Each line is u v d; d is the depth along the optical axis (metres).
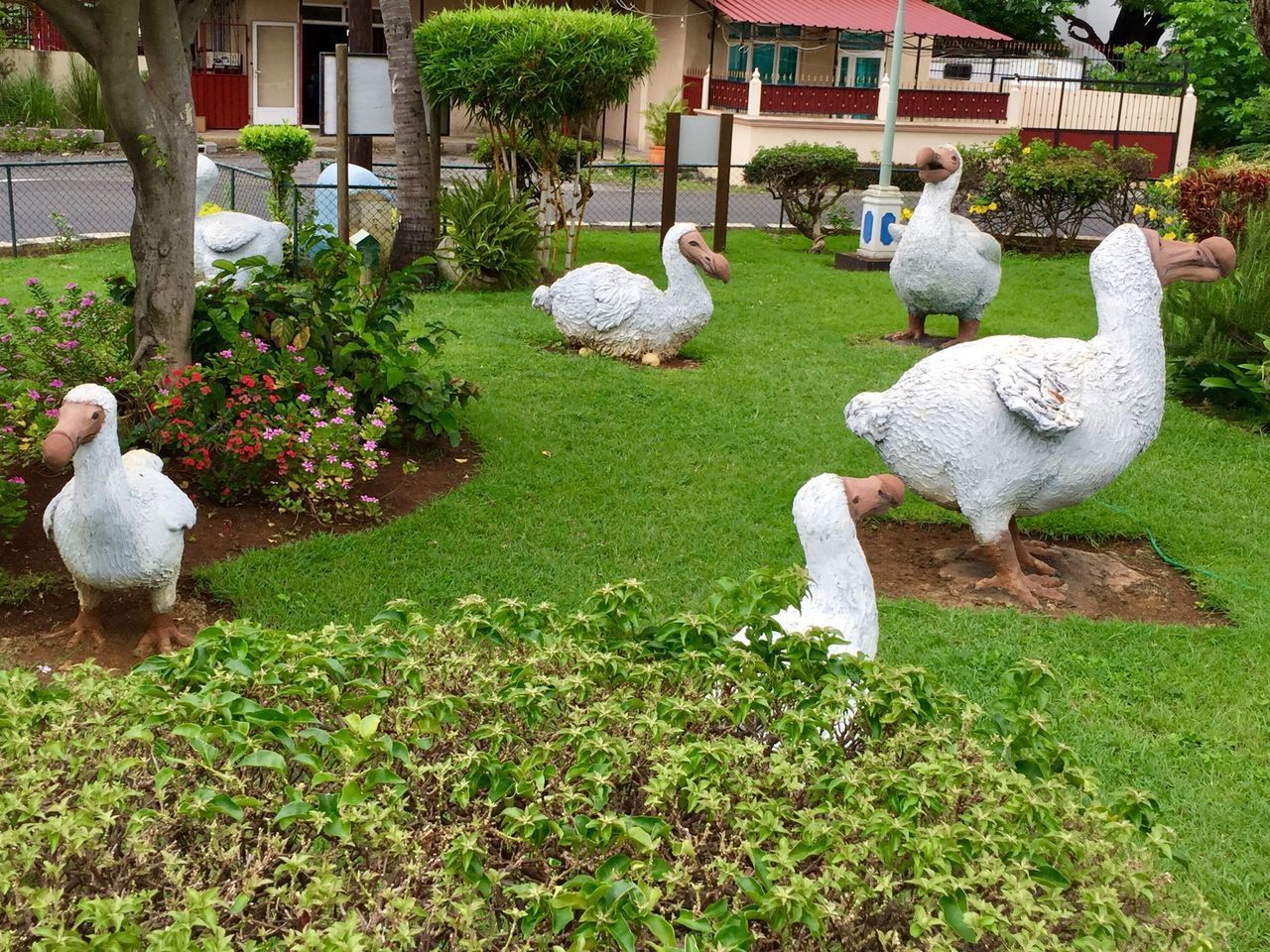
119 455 5.05
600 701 3.18
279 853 2.59
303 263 11.35
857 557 4.41
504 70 12.56
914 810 2.72
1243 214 12.05
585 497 7.41
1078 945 2.43
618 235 18.17
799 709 3.19
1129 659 5.66
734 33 30.08
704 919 2.44
